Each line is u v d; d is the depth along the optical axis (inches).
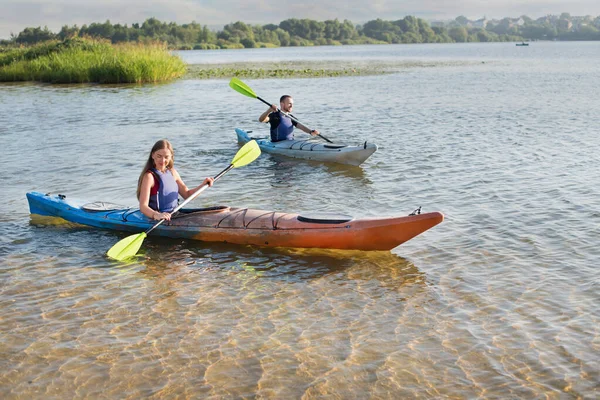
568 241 232.8
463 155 395.5
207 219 244.1
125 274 210.2
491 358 152.3
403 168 363.9
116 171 366.3
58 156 413.1
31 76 1176.2
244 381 143.6
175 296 191.6
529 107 643.5
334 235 227.5
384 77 1149.7
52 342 162.1
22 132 522.9
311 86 956.0
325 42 7824.8
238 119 596.7
